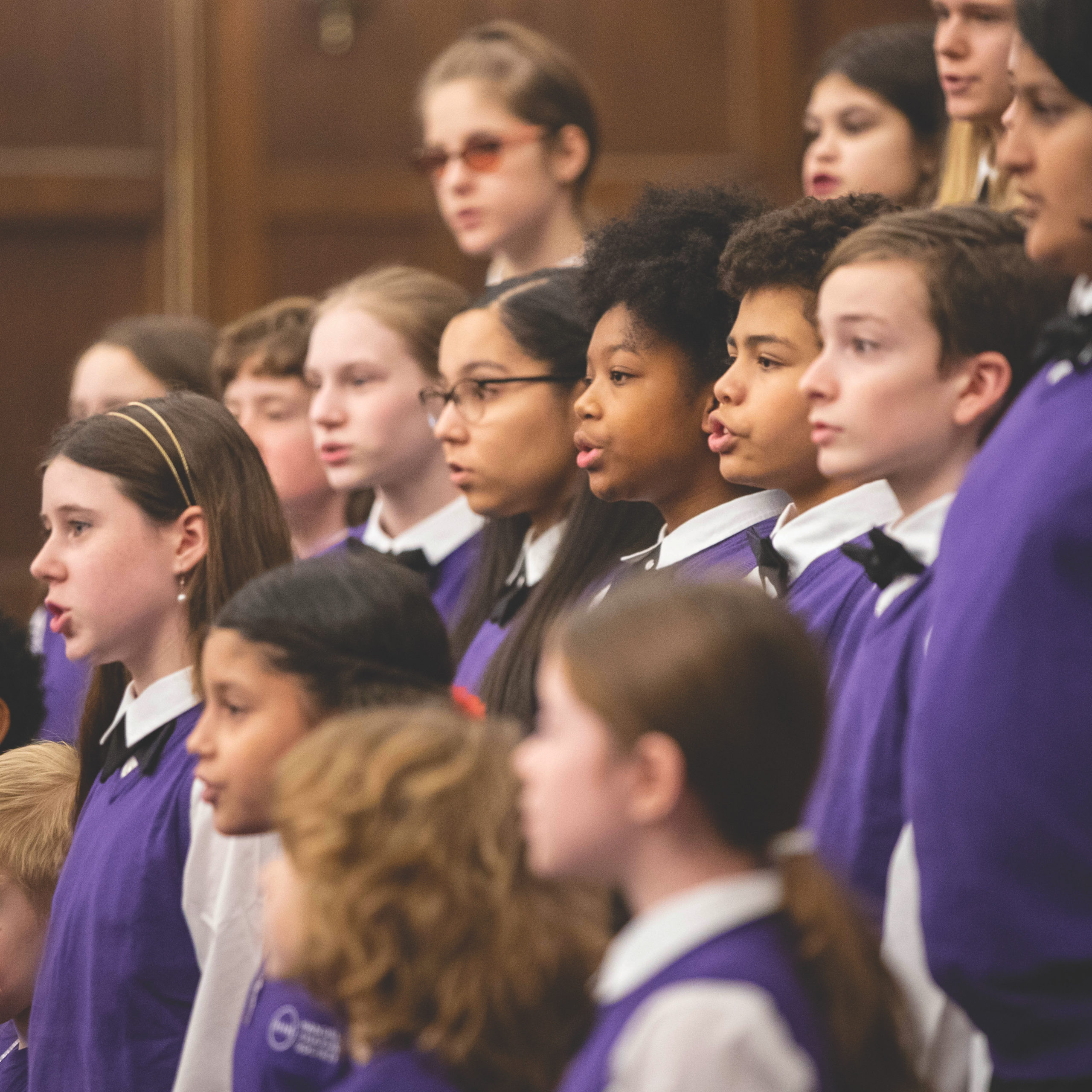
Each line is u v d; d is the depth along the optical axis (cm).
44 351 2073
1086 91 518
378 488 1088
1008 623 523
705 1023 390
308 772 496
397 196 2080
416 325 1048
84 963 744
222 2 2062
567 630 438
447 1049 470
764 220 698
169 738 773
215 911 718
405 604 608
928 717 539
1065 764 512
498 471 869
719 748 411
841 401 595
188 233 2073
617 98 2066
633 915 563
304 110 2075
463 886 477
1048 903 511
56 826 832
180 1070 698
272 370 1170
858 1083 402
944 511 604
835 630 660
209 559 784
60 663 1229
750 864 424
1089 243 532
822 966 408
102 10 2070
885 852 581
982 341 585
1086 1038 505
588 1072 412
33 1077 757
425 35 2072
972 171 986
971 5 927
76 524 779
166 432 792
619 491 767
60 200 2062
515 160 1288
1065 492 519
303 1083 562
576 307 843
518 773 473
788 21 2073
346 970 473
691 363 752
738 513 754
